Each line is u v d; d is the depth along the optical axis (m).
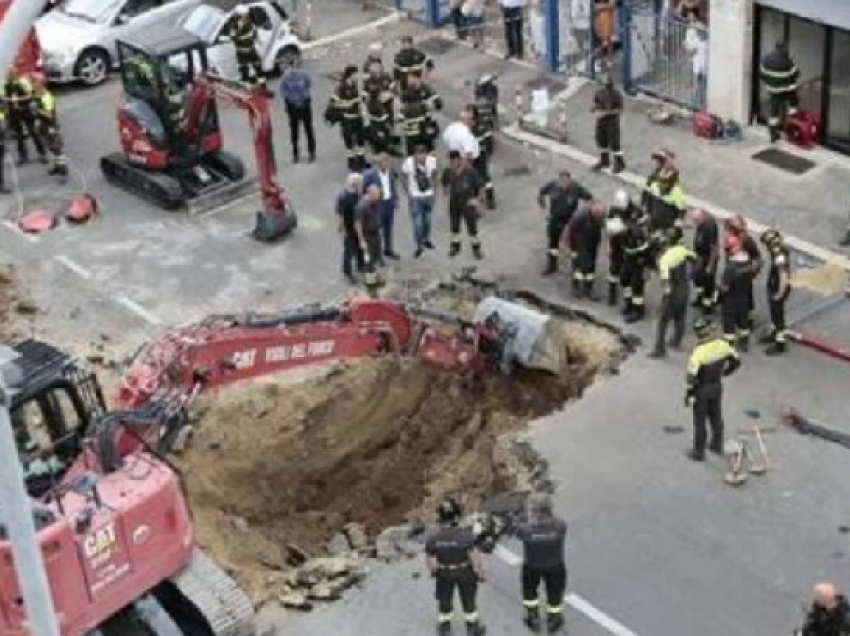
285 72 34.78
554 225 27.98
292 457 24.97
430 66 33.47
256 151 30.19
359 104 32.00
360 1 40.84
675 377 25.52
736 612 20.92
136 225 31.44
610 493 23.12
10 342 27.44
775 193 30.89
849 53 31.09
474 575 20.05
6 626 18.33
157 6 38.03
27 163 34.06
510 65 36.84
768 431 24.17
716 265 26.52
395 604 21.34
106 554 18.91
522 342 24.98
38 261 30.38
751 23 32.06
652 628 20.73
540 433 24.50
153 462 19.80
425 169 28.84
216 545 22.47
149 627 19.80
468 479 24.17
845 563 21.61
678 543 22.16
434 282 28.61
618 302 27.52
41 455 19.66
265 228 30.27
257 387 25.98
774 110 32.22
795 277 28.11
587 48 35.66
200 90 31.16
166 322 28.12
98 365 26.80
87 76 37.38
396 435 25.41
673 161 29.91
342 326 24.11
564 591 20.81
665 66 34.44
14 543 13.41
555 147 33.12
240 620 20.02
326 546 23.12
